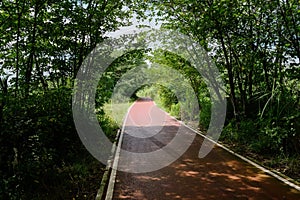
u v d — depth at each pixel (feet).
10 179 18.22
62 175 23.70
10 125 20.58
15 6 25.86
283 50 31.96
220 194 21.15
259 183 23.38
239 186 22.77
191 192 21.71
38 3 26.68
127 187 23.16
